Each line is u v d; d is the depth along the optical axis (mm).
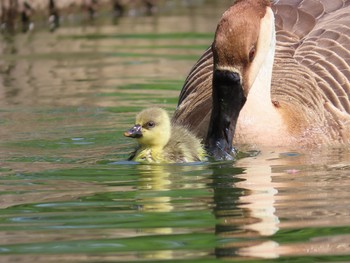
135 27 25516
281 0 17078
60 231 10383
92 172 12969
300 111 14797
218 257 9555
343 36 16109
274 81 15352
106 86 19219
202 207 11234
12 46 23109
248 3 14320
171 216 10891
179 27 25469
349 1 16953
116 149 14359
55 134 15336
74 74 20250
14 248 9820
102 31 24938
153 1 28344
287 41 16203
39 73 20281
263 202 11406
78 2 26469
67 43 23406
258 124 14438
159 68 20906
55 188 12125
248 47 13633
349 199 11484
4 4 24453
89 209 11195
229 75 13453
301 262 9414
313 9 16781
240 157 13820
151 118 13406
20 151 14219
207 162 13484
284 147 14414
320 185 12180
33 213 11055
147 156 13555
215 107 13562
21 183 12391
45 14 25562
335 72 15523
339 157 13852
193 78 16031
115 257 9555
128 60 21625
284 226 10492
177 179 12547
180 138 13789
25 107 17344
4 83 19406
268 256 9594
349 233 10242
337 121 14914
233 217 10836
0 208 11258
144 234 10266
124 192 11922
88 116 16703
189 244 9938
